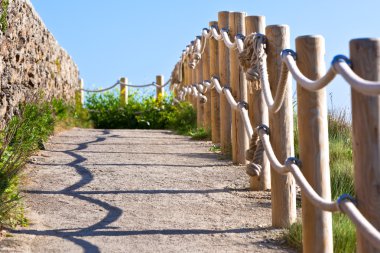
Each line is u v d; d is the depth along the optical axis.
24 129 8.00
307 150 4.54
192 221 5.60
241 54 6.08
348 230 4.81
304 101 4.55
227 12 9.25
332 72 3.67
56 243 4.85
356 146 3.68
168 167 8.26
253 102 6.96
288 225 5.35
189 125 13.19
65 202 6.22
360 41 3.62
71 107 14.94
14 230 5.12
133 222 5.54
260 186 6.87
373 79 3.61
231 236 5.13
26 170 7.53
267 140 5.41
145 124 17.75
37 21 10.84
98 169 7.96
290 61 4.53
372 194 3.62
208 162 8.67
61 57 14.27
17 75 8.92
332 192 6.42
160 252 4.68
